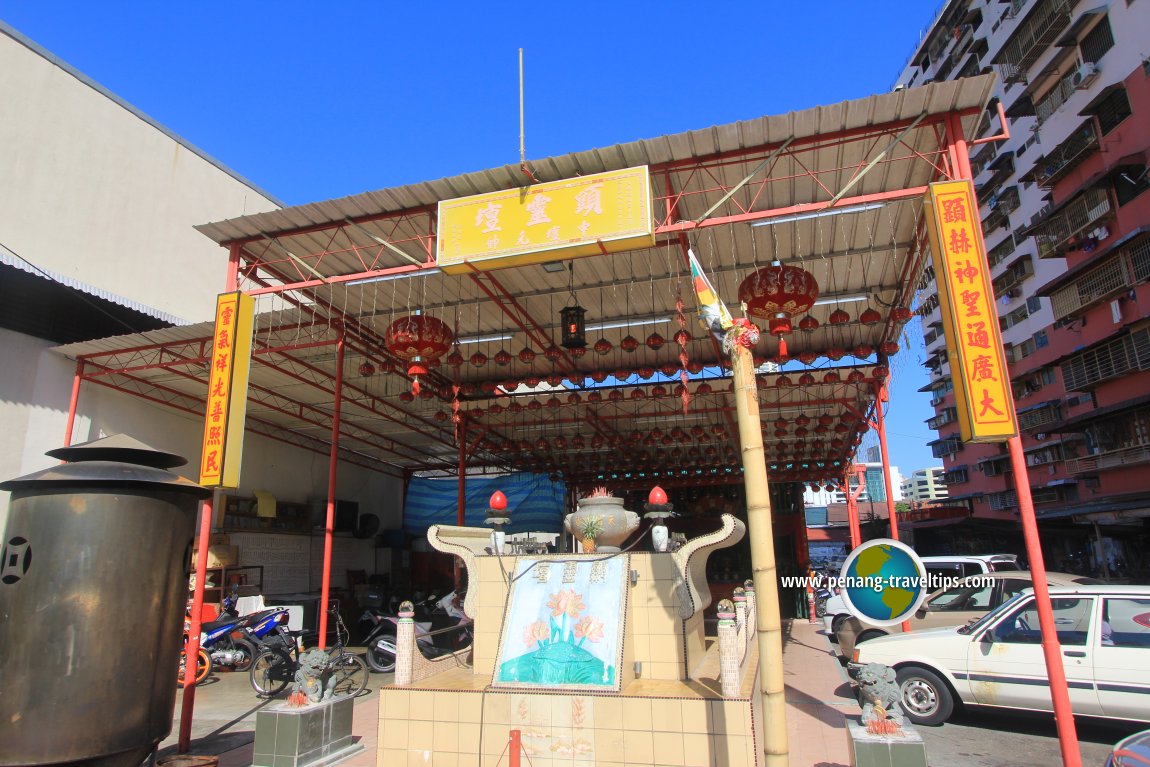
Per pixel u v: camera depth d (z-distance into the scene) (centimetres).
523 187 645
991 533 2400
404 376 1159
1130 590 591
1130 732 618
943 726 655
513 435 1622
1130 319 1875
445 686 524
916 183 711
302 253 818
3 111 1118
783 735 304
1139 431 1875
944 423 3553
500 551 602
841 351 1023
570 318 852
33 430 1059
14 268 1066
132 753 385
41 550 375
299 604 1392
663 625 528
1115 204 1873
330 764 523
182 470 1315
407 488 2002
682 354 809
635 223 605
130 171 1324
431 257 684
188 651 617
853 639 959
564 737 475
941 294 516
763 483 328
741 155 631
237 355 688
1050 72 2209
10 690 359
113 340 1029
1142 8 1816
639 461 1808
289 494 1582
